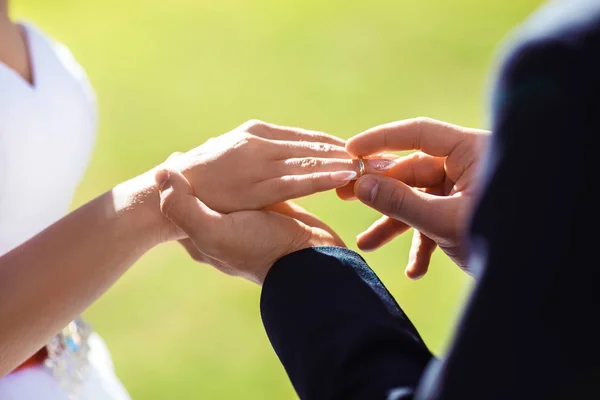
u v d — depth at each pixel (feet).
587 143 2.64
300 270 3.49
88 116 4.33
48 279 3.79
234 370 7.02
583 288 2.68
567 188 2.67
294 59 13.02
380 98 11.75
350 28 13.85
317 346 3.29
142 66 12.93
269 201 3.83
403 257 8.13
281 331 3.40
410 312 7.45
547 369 2.77
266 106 11.71
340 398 3.18
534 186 2.72
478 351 2.86
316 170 3.94
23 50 4.15
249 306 7.79
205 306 7.77
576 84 2.64
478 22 13.84
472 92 11.75
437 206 3.77
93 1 15.10
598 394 2.76
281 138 4.11
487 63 12.52
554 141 2.68
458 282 7.81
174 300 7.87
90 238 3.84
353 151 4.01
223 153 3.92
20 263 3.81
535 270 2.72
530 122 2.73
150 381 6.89
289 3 14.92
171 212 3.71
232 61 13.02
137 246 3.87
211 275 8.21
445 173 4.03
